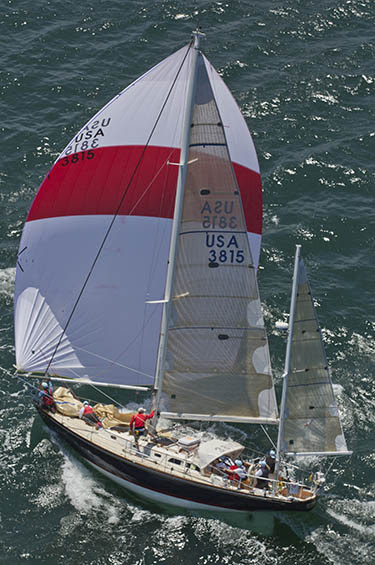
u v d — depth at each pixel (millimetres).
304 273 60719
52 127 116562
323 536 66250
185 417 68938
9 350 84250
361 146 114312
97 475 72250
